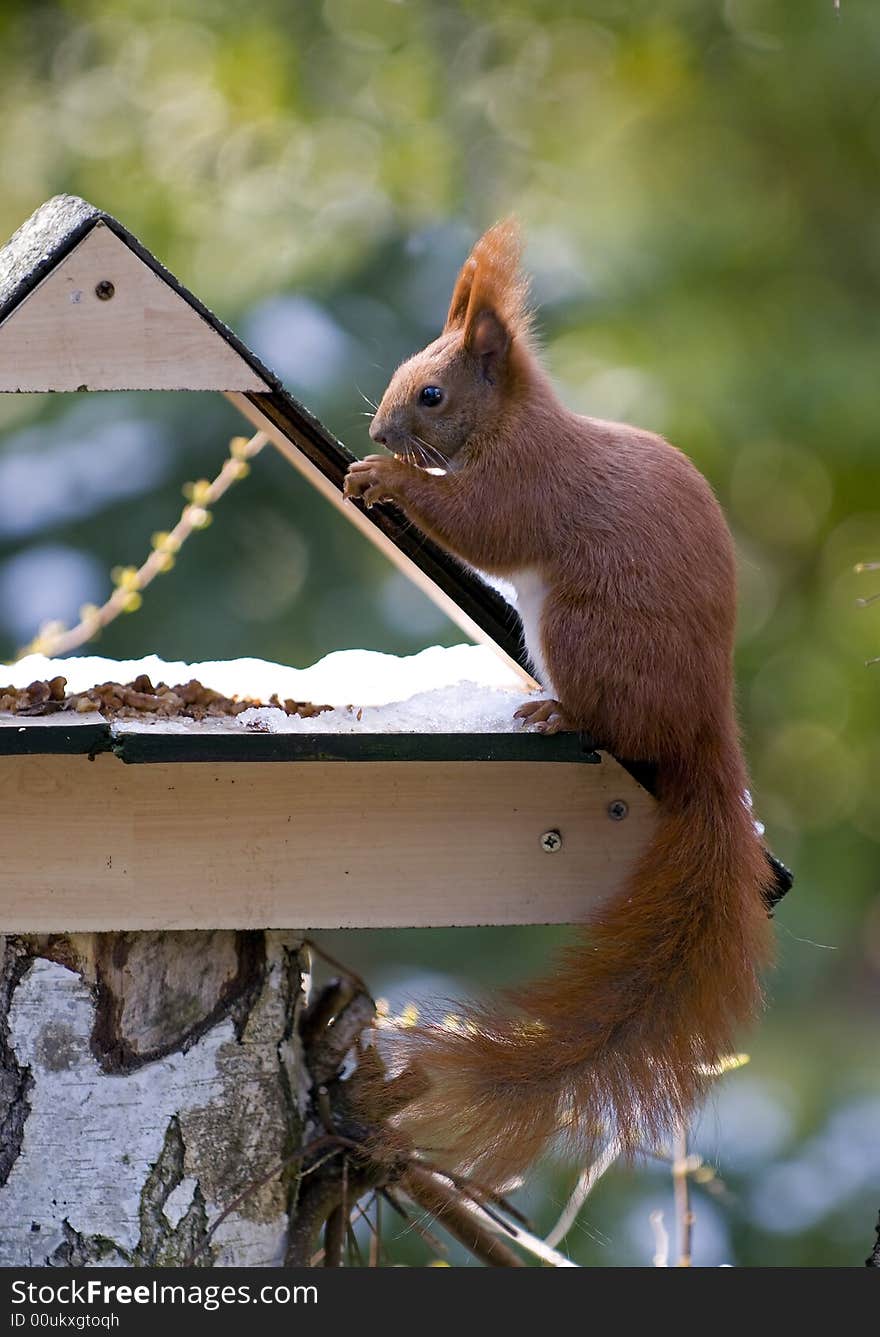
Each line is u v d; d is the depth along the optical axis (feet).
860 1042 53.62
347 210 54.03
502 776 19.15
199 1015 19.62
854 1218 44.70
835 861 58.18
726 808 19.29
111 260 18.45
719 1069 18.92
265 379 18.99
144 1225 19.26
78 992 19.31
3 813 18.45
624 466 19.80
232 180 56.34
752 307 55.31
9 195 57.62
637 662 18.81
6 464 48.29
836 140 57.11
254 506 48.37
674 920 18.95
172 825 18.67
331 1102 20.47
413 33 58.03
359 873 18.95
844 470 56.03
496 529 19.56
